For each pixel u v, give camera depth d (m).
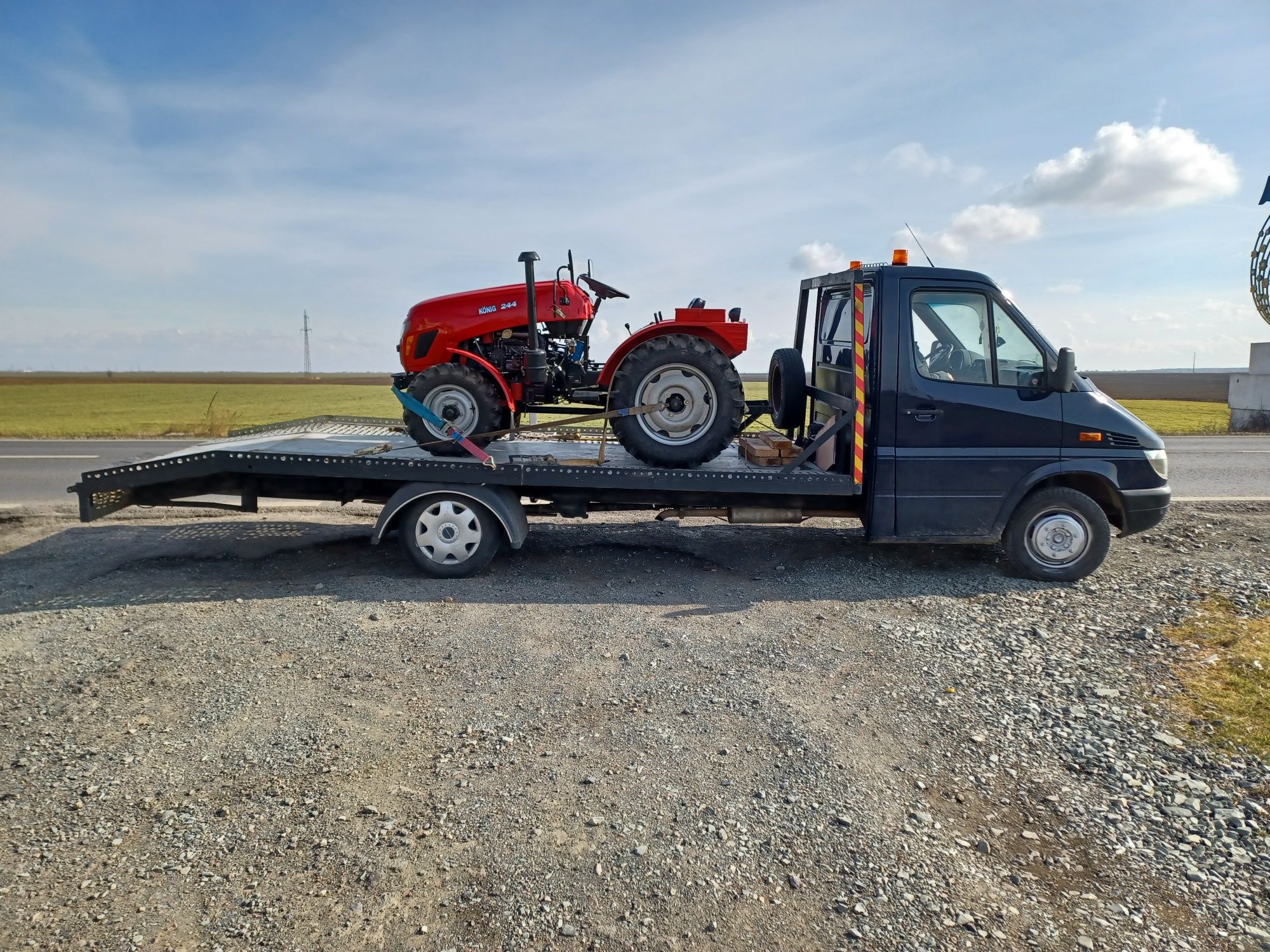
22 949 2.44
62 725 3.82
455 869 2.83
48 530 7.72
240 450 6.49
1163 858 2.91
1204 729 3.77
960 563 6.80
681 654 4.74
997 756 3.59
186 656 4.63
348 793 3.29
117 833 3.02
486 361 6.83
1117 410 6.27
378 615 5.34
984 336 6.14
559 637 4.99
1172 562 6.73
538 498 6.59
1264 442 15.98
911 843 3.00
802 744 3.69
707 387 6.38
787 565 6.71
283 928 2.55
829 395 6.98
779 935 2.54
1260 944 2.51
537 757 3.58
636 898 2.70
